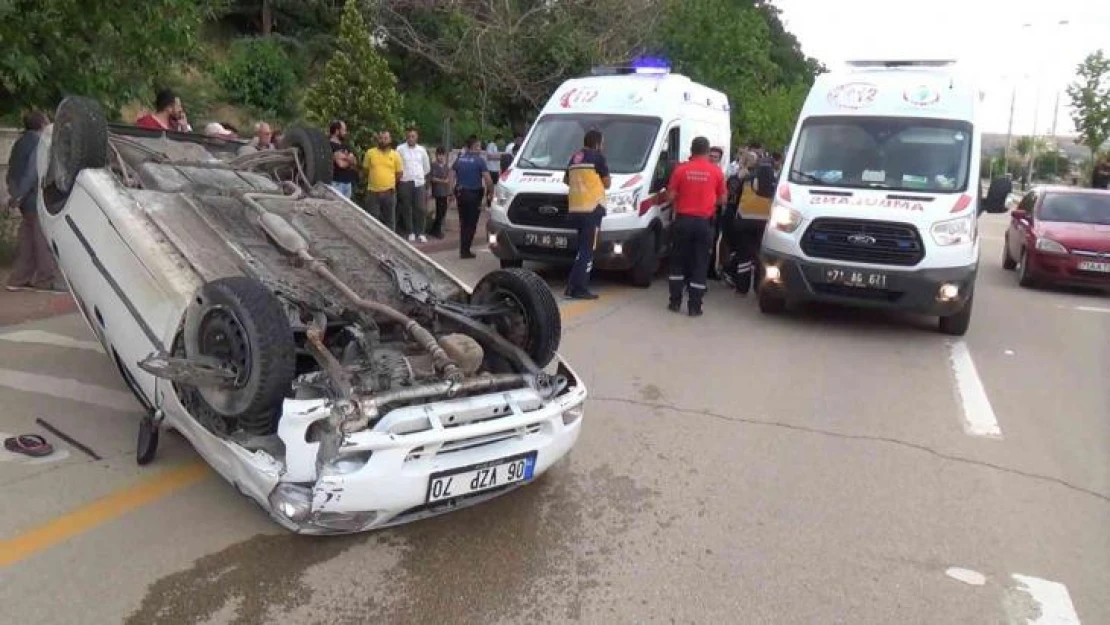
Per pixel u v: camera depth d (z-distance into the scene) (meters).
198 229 4.91
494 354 4.79
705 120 12.70
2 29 8.07
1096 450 5.79
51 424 5.17
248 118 18.02
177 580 3.64
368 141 14.50
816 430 5.91
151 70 9.87
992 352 8.53
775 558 4.10
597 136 9.71
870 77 9.97
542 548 4.09
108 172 5.10
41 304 7.95
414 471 3.68
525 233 10.51
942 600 3.80
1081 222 13.38
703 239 9.33
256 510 4.28
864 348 8.41
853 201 8.65
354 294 4.62
